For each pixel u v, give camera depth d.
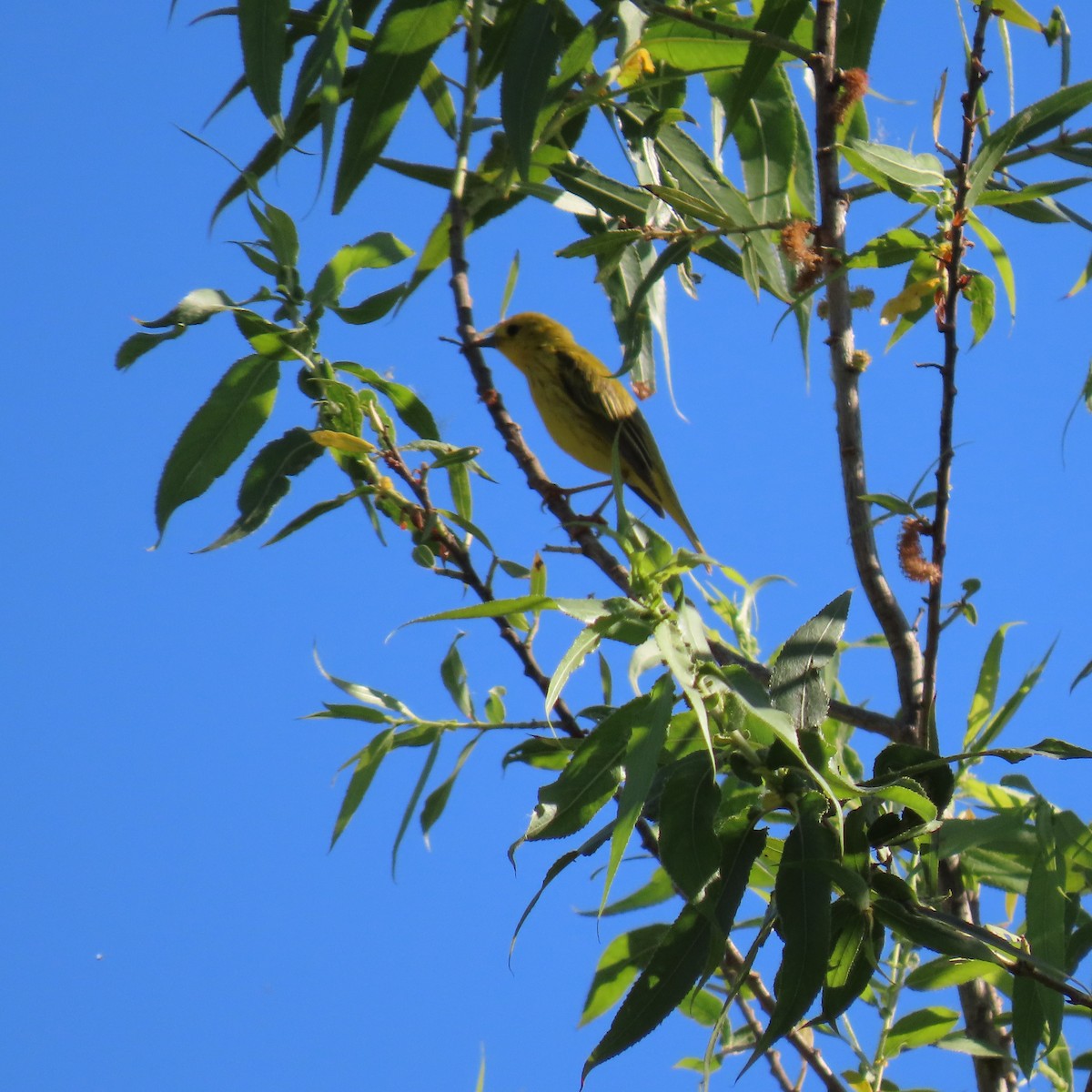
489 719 9.88
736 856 7.00
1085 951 7.98
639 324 11.91
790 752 6.91
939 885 8.45
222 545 10.12
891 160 9.73
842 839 6.86
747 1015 8.95
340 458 10.29
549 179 12.55
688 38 11.91
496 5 12.20
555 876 6.93
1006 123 8.99
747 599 9.22
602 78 11.21
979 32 9.01
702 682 6.71
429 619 6.77
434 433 11.05
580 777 7.25
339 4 10.15
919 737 8.57
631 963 9.40
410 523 9.79
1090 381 9.27
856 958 7.16
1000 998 9.69
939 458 8.70
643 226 11.30
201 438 10.59
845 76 10.31
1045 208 10.70
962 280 8.90
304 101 10.01
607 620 6.73
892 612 9.32
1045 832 7.57
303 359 10.57
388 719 9.52
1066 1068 8.75
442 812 9.55
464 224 11.30
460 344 11.21
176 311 10.34
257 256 10.78
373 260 10.91
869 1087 8.73
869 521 9.32
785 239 9.91
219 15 10.41
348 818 9.38
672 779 6.86
